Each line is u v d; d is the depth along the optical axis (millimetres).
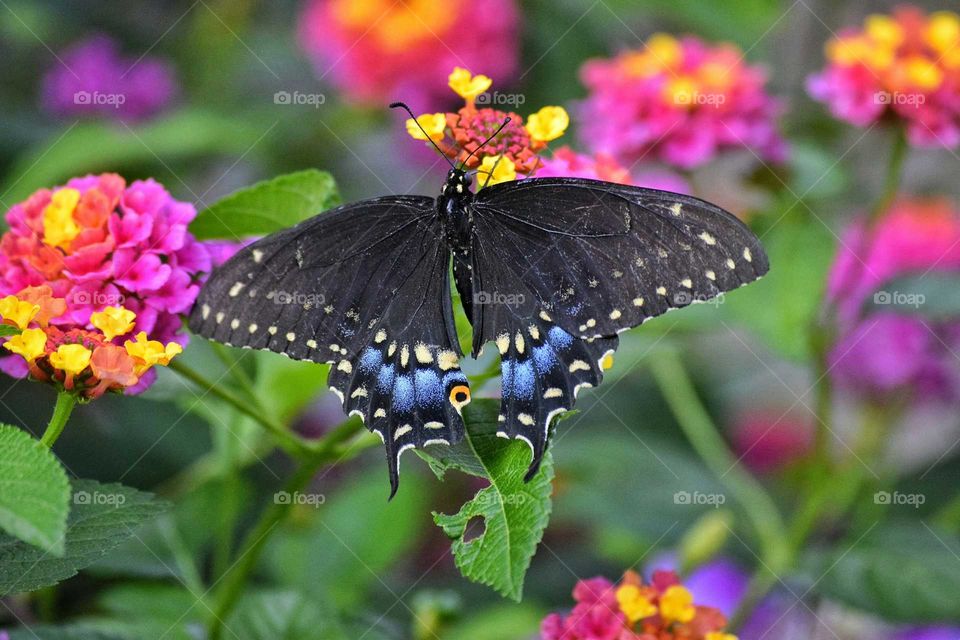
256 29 835
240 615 550
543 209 510
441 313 506
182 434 625
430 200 513
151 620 554
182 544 576
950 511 617
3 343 490
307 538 607
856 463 626
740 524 606
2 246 508
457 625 610
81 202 505
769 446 692
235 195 520
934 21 607
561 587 625
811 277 603
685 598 506
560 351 500
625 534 626
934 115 597
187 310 506
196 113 693
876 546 583
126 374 485
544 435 492
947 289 598
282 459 649
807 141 666
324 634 550
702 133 611
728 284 498
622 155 616
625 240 504
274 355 562
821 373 603
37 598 563
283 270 502
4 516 451
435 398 499
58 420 489
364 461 666
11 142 711
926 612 571
